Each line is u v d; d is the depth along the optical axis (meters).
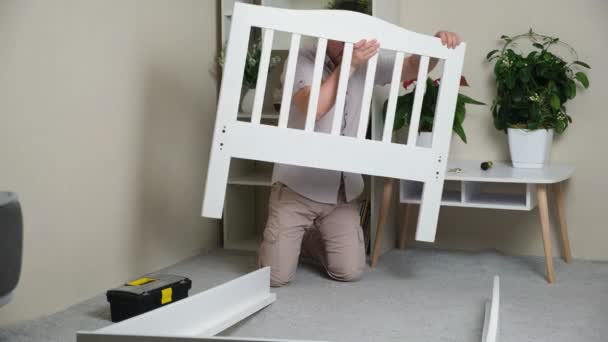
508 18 2.92
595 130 2.83
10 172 2.04
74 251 2.30
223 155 2.21
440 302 2.24
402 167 2.26
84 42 2.31
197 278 2.59
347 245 2.49
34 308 2.13
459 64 2.25
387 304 2.22
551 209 2.91
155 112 2.70
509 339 1.87
